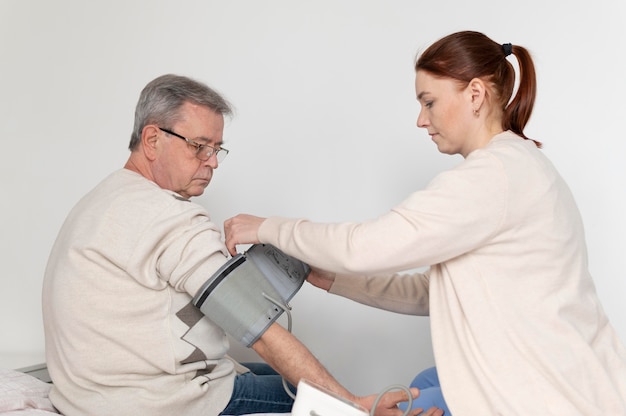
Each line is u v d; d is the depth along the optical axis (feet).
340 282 6.06
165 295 5.07
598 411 4.11
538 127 8.86
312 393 4.03
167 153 5.57
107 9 10.02
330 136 9.23
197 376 5.25
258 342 4.99
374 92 9.17
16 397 5.10
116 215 5.06
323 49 9.32
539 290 4.42
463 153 5.15
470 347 4.39
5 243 10.06
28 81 10.21
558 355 4.25
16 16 10.32
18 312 9.95
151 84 5.70
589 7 8.80
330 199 9.21
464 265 4.50
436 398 5.05
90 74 10.01
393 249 4.39
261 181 9.36
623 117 8.69
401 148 9.09
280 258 5.41
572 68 8.81
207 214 5.31
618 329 8.60
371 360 9.16
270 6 9.49
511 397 4.15
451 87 4.91
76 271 5.01
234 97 9.50
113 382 5.01
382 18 9.20
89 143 9.93
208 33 9.65
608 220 8.68
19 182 10.09
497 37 8.98
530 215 4.45
